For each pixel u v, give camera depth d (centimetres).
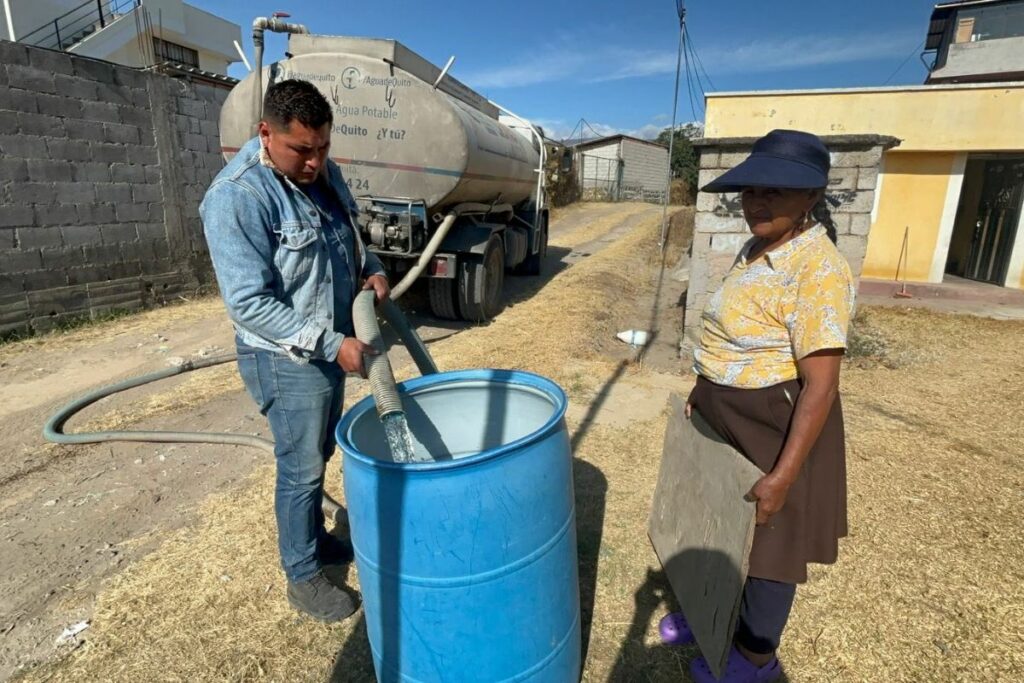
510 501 157
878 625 228
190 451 372
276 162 186
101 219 678
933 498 313
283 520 226
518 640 168
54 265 636
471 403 223
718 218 513
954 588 247
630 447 371
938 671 207
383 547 159
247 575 257
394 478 154
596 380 486
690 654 215
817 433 155
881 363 554
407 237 560
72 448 378
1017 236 955
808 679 205
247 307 180
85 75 648
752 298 167
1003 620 230
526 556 163
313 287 200
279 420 211
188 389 476
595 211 2372
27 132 600
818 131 955
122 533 290
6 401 455
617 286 924
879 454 362
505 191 743
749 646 190
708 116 984
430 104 538
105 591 249
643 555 267
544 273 1051
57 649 221
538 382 204
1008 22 1421
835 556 173
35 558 272
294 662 214
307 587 232
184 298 789
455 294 652
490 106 789
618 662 212
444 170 550
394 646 169
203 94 796
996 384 501
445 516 152
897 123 930
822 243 159
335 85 550
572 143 3588
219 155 830
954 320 757
